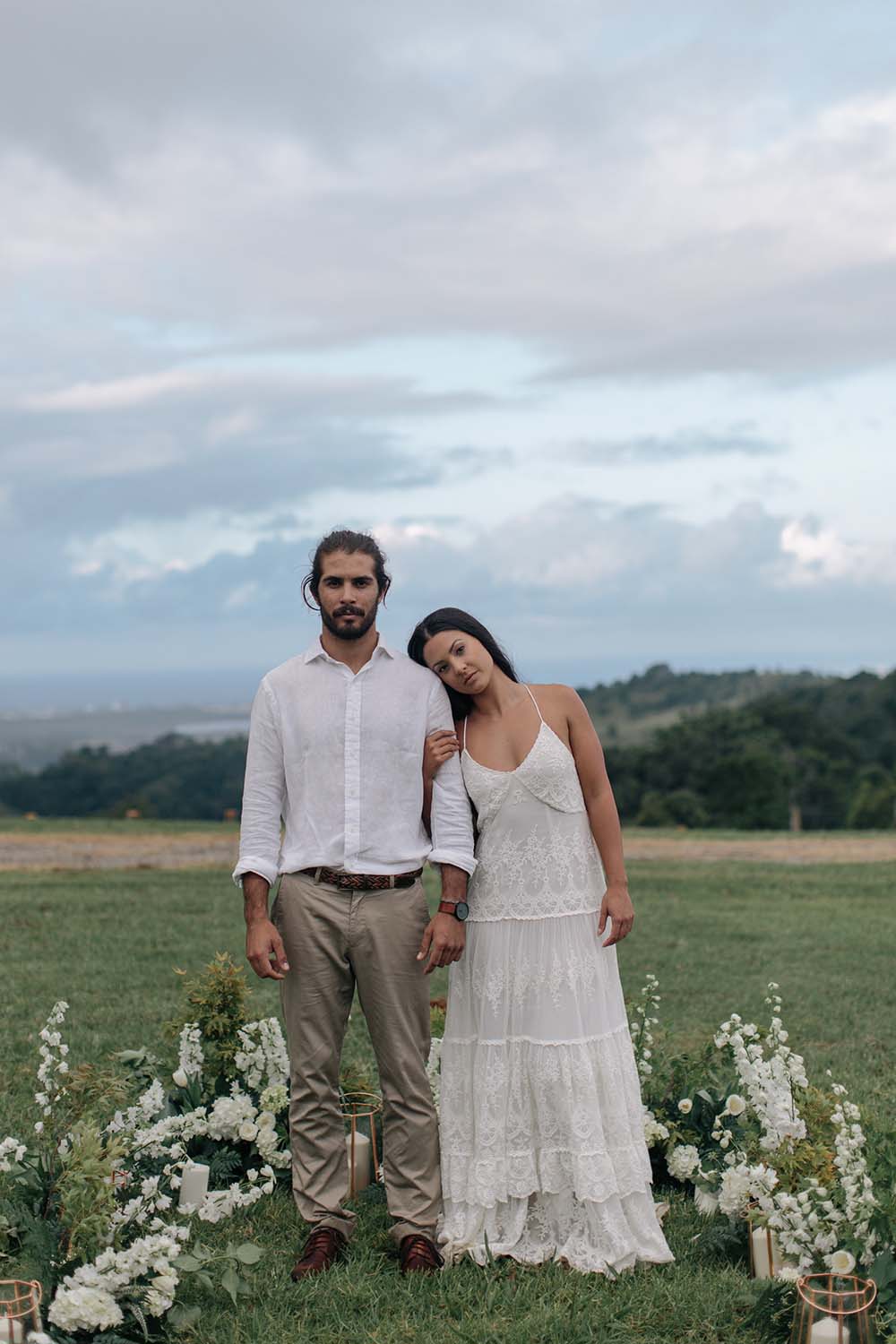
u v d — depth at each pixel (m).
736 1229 4.09
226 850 19.30
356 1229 4.35
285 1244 4.20
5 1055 6.41
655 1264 4.01
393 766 4.14
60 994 8.00
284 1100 4.70
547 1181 4.05
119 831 22.12
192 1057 4.85
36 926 10.96
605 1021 4.15
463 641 4.25
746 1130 4.48
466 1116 4.17
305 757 4.15
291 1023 4.16
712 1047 4.75
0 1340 3.17
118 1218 3.64
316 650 4.22
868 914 12.65
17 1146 3.89
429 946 4.13
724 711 62.53
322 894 4.10
